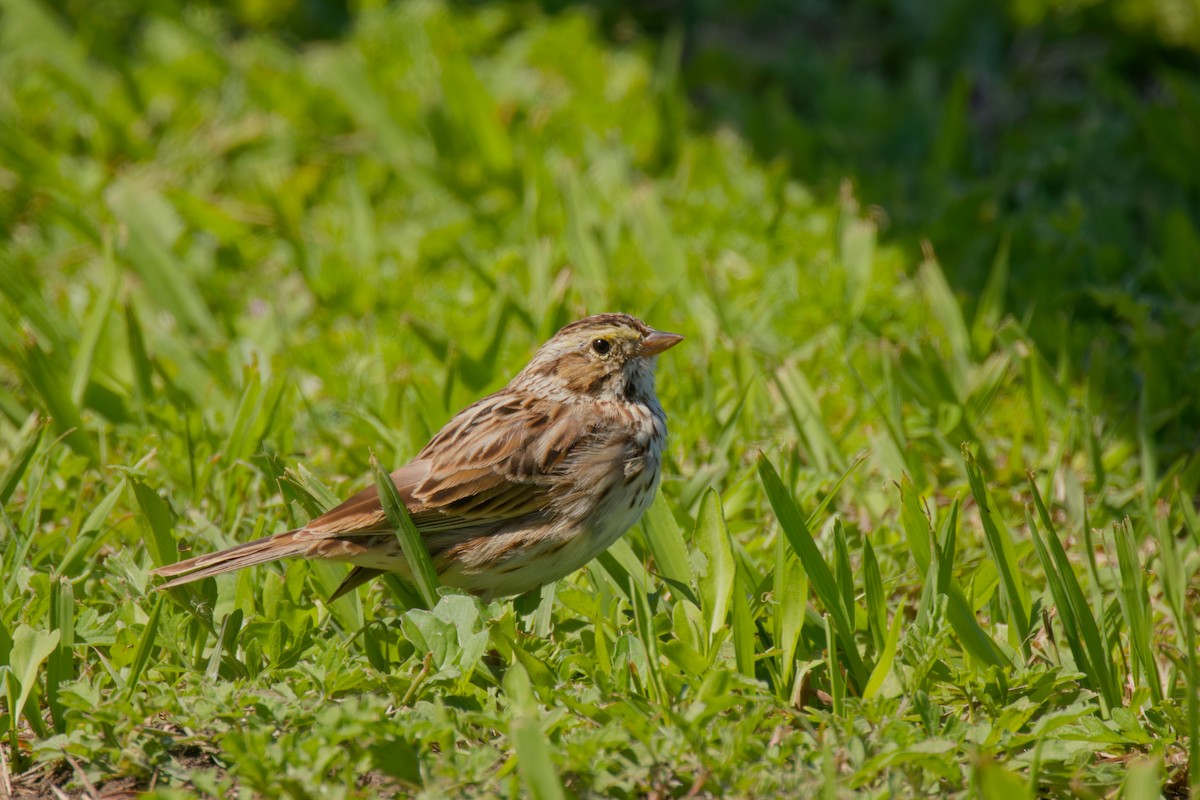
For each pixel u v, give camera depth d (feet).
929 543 26.48
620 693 22.85
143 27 59.00
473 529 26.84
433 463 26.94
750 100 53.78
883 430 34.73
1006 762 21.85
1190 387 36.29
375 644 24.77
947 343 39.04
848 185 42.98
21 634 23.16
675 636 24.63
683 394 36.01
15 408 34.50
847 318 39.52
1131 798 19.69
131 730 22.20
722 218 45.27
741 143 50.57
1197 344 37.63
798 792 20.83
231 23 59.21
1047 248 42.91
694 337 39.27
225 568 24.75
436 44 55.26
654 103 51.01
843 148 50.70
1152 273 41.39
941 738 22.15
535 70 54.13
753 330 39.04
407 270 43.14
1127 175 48.03
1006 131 51.88
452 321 39.96
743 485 31.37
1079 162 48.49
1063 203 46.91
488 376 35.50
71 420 33.06
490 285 41.22
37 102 53.31
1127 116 51.88
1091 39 56.24
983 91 54.85
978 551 29.96
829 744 21.71
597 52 54.08
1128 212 46.42
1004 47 56.59
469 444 26.68
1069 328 38.93
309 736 21.67
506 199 48.21
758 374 35.73
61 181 47.21
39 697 24.07
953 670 23.76
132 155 50.37
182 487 31.81
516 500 26.43
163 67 53.42
